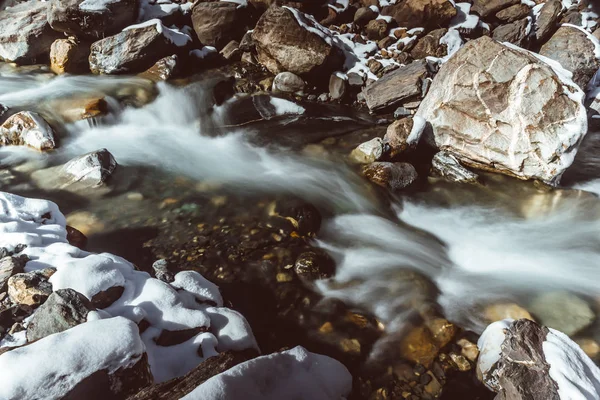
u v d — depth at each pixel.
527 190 5.61
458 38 7.77
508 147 5.60
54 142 5.91
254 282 3.96
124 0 7.82
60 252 3.41
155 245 4.32
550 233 4.95
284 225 4.74
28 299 2.87
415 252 4.58
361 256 4.45
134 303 2.99
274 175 5.79
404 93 7.02
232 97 7.61
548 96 5.45
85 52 7.90
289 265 4.16
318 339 3.46
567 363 2.49
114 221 4.65
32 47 7.92
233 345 3.00
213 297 3.43
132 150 6.18
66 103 6.64
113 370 2.19
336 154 6.22
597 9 8.54
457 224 5.10
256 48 8.27
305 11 8.51
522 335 2.68
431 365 3.25
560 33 7.46
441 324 3.60
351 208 5.25
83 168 5.24
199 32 8.59
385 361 3.28
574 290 4.07
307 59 7.50
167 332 2.86
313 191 5.45
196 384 2.22
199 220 4.74
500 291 4.04
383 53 8.01
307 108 7.46
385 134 6.09
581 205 5.36
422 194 5.54
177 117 7.13
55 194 5.04
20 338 2.70
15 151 5.82
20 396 2.02
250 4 8.74
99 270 3.02
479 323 3.65
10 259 3.20
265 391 2.27
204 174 5.71
